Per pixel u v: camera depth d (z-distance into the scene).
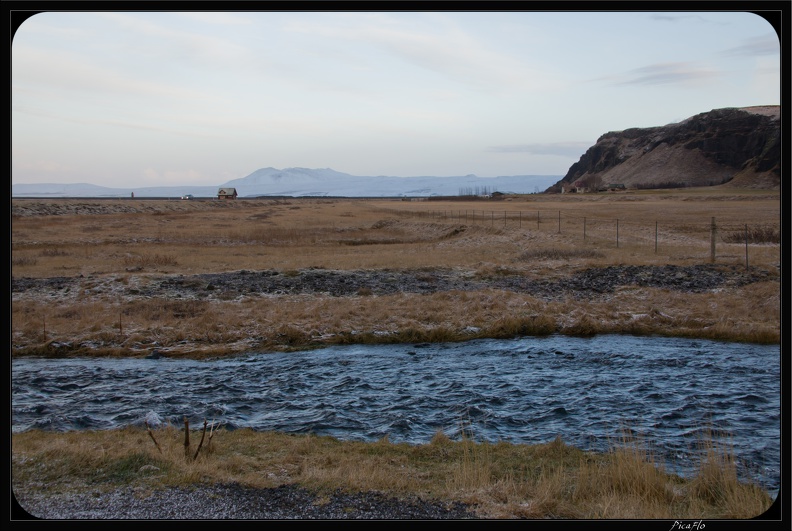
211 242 53.16
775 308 23.30
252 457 9.82
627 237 45.38
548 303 25.62
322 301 25.89
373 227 73.62
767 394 14.69
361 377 16.73
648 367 17.59
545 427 12.42
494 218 66.94
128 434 11.14
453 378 16.58
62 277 30.27
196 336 21.20
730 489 8.27
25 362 18.62
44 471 8.70
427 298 26.34
